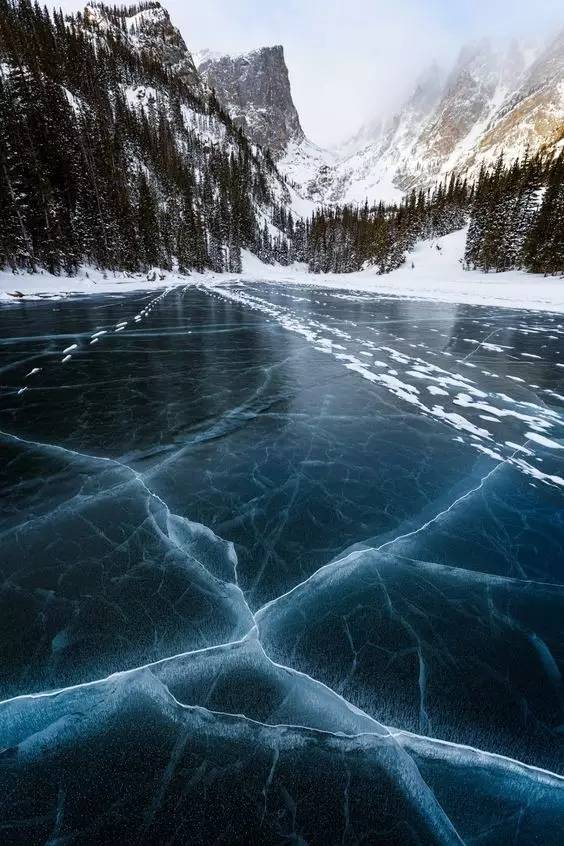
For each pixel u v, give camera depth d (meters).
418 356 8.90
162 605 2.33
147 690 1.87
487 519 3.28
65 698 1.82
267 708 1.80
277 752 1.63
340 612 2.34
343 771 1.57
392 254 61.06
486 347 9.99
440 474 3.97
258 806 1.45
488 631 2.23
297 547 2.87
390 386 6.67
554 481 3.91
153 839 1.35
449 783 1.55
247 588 2.49
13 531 2.93
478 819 1.45
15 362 7.71
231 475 3.82
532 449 4.58
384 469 4.03
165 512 3.21
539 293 25.86
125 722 1.73
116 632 2.15
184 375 7.00
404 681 1.93
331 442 4.60
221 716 1.76
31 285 22.84
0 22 57.09
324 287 33.66
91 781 1.52
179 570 2.60
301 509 3.32
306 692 1.88
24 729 1.69
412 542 2.97
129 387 6.31
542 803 1.51
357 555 2.80
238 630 2.20
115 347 9.05
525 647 2.14
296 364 7.86
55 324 12.02
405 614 2.33
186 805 1.45
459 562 2.78
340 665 2.01
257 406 5.64
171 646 2.09
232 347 9.22
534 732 1.73
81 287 25.66
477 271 45.88
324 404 5.79
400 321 13.97
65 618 2.21
